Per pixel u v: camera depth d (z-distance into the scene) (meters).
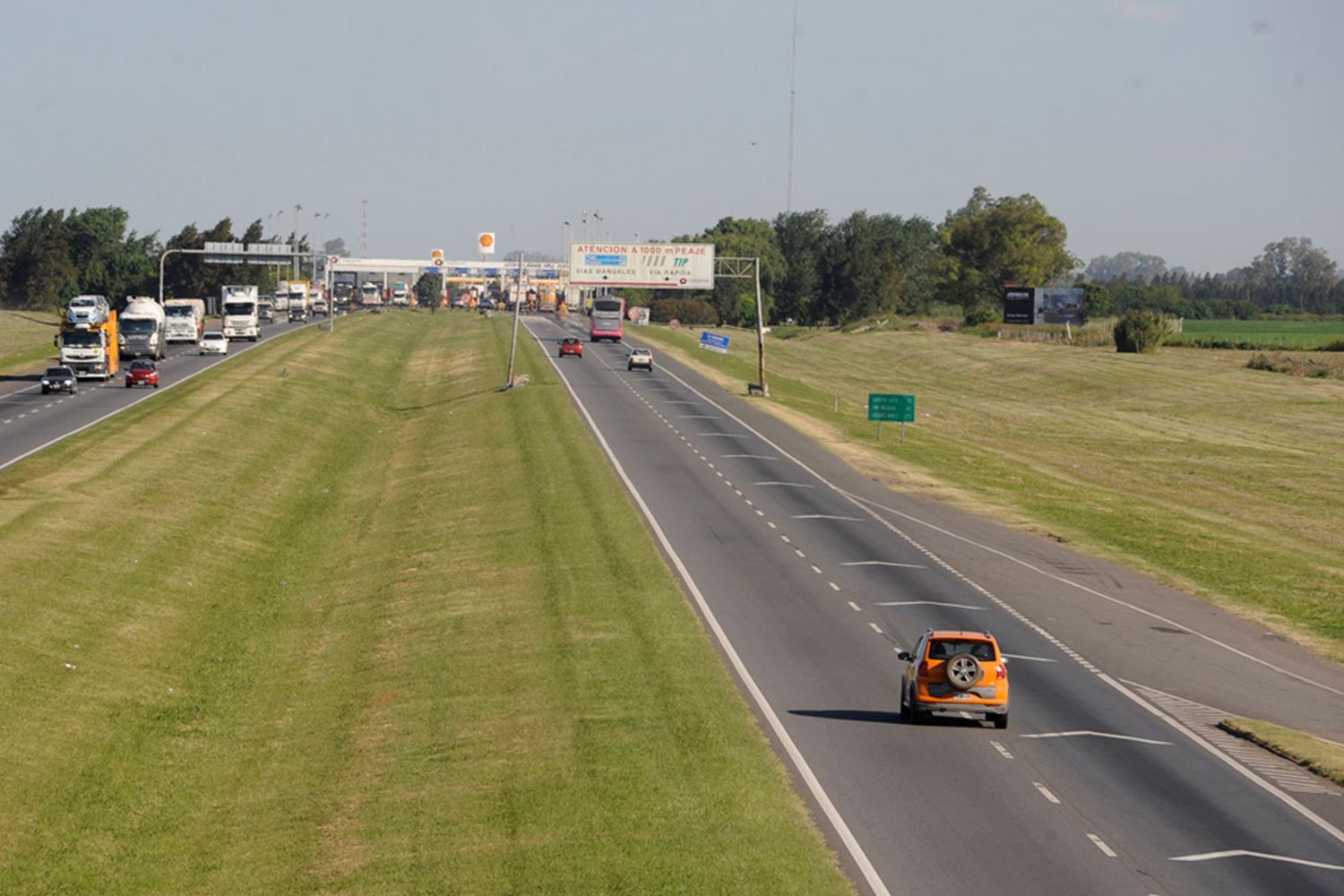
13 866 31.22
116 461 84.81
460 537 67.94
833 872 28.34
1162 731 40.91
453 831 31.33
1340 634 57.12
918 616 54.12
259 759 39.41
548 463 86.62
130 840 33.44
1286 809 33.94
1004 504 85.31
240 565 65.75
